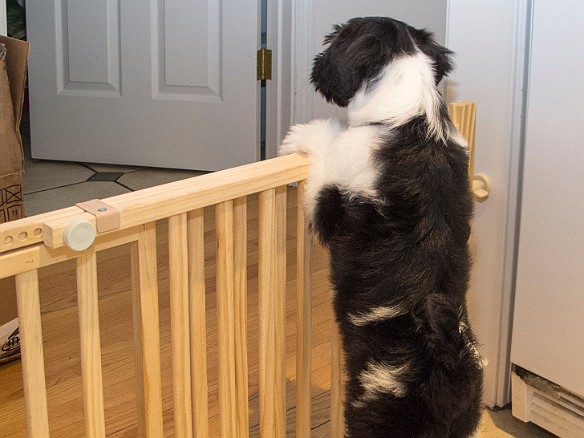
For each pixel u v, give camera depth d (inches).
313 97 100.7
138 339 39.9
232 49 102.5
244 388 45.9
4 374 65.2
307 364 50.1
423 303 42.3
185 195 38.1
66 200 98.3
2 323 63.7
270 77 103.5
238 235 43.0
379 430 42.6
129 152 110.0
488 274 58.1
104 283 79.3
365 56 42.7
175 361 41.0
